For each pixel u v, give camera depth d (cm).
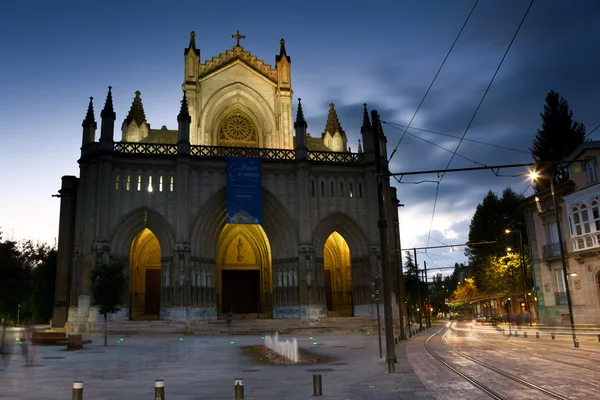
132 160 4806
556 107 6028
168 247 4741
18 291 1858
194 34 5691
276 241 5153
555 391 1166
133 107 5803
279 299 5056
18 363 2036
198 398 1179
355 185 5362
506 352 2211
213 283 4916
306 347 2792
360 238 5278
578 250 3897
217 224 5031
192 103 5456
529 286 5866
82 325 4356
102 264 3584
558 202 4206
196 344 3158
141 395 1228
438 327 6334
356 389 1281
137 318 4806
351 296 5450
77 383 999
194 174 4947
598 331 3619
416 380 1414
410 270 9431
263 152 5256
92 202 4631
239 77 5728
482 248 7244
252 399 1156
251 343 3231
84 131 4981
